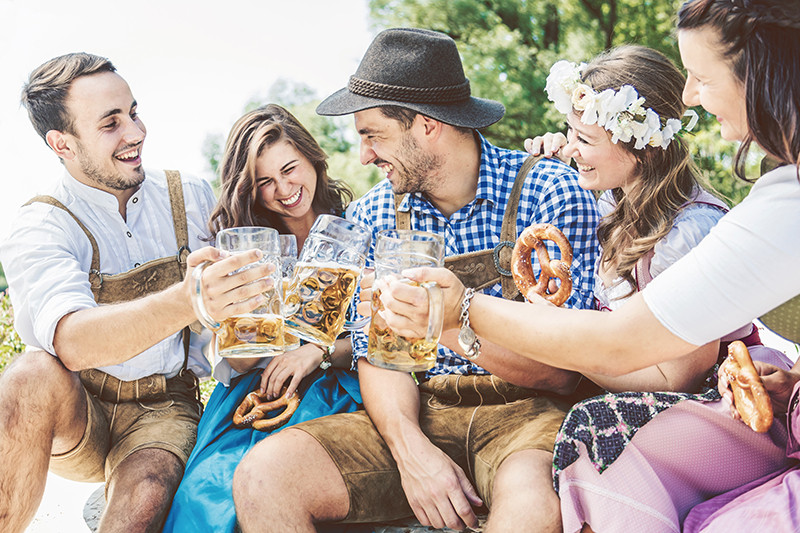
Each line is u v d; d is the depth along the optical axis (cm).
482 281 236
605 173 210
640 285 204
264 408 236
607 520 158
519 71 1106
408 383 220
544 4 1155
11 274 240
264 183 261
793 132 144
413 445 201
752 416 155
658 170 204
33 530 263
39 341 220
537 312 162
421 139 228
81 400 227
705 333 148
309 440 200
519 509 171
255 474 190
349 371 256
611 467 165
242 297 169
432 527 210
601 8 1145
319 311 179
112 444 243
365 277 199
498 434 209
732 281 143
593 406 171
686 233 194
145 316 201
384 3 1230
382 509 205
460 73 236
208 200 279
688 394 172
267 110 268
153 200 266
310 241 180
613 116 198
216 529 193
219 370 250
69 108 244
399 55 226
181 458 228
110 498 213
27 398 207
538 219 236
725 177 790
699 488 166
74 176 254
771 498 146
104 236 257
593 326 155
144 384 248
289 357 250
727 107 154
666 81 203
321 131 1379
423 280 162
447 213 246
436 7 1173
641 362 155
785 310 165
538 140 249
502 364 207
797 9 140
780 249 140
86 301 224
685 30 155
